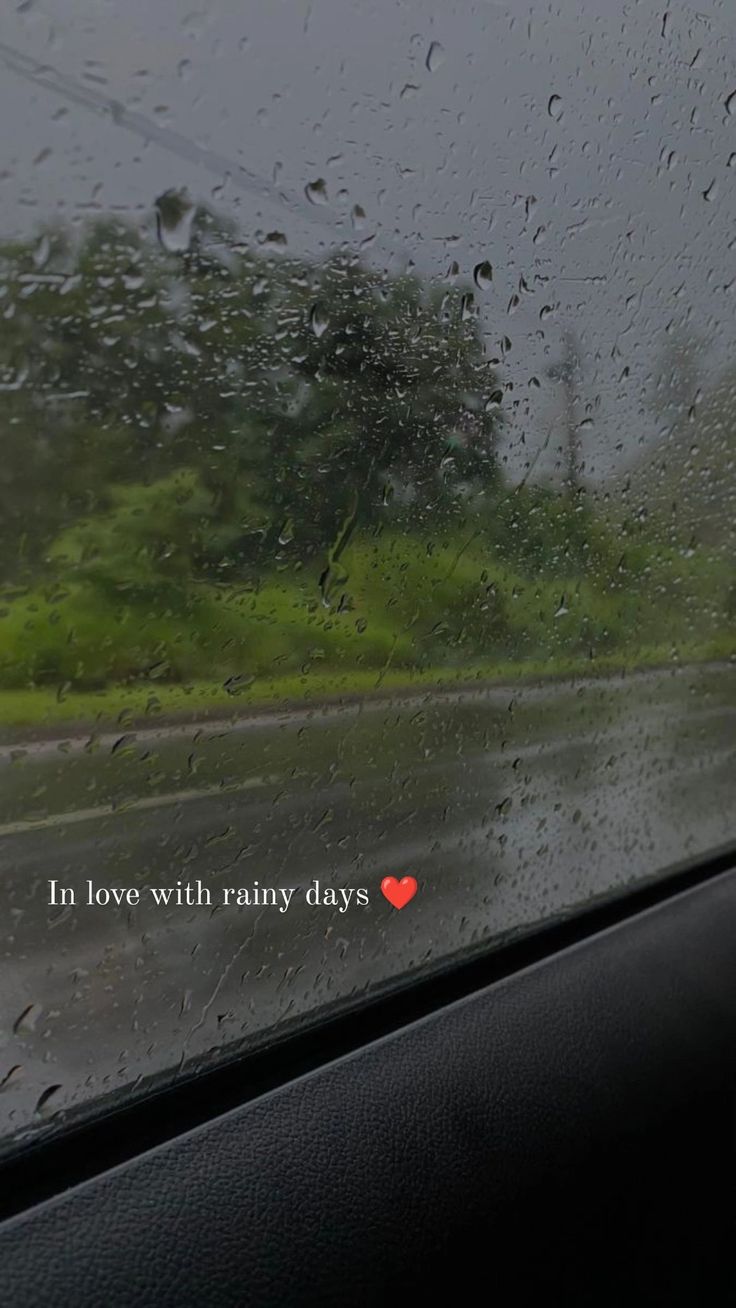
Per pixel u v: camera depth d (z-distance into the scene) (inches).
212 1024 43.6
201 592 49.8
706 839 73.9
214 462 48.9
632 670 79.5
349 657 58.2
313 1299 33.7
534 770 69.2
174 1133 37.4
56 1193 33.8
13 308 40.3
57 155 40.5
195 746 50.1
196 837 49.7
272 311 50.6
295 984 47.4
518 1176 41.5
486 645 66.9
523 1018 48.7
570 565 73.0
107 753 46.3
